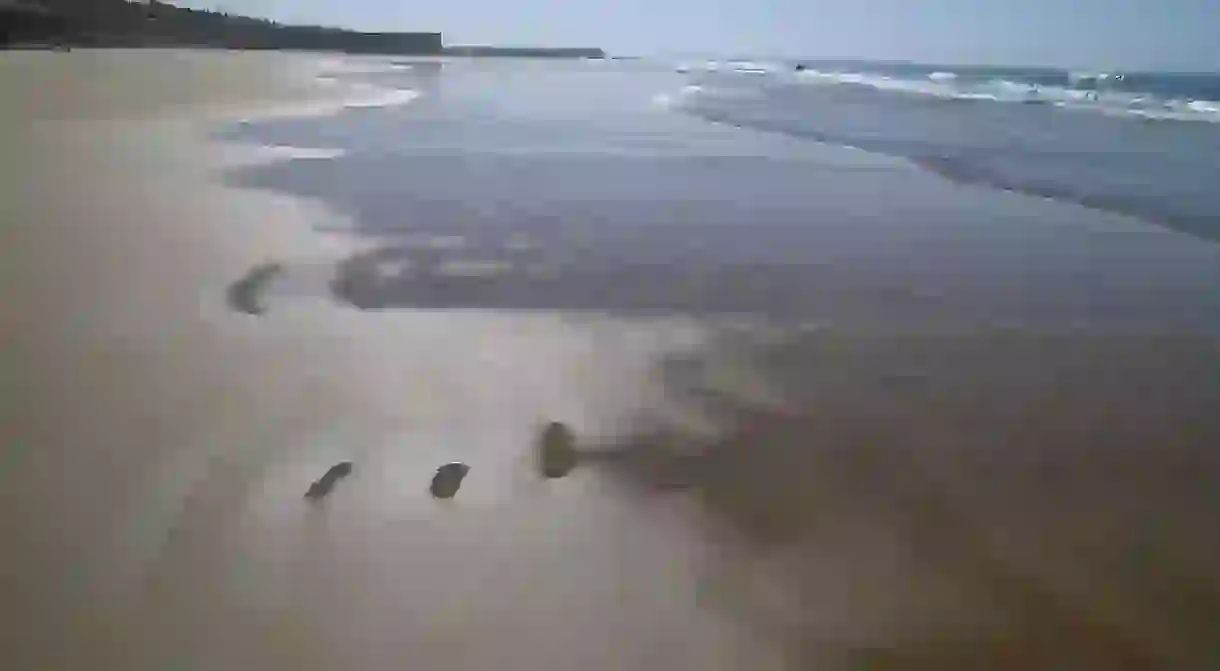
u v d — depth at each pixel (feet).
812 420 16.99
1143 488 14.67
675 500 14.12
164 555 12.35
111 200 34.17
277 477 14.42
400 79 126.31
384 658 10.65
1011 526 13.52
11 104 63.67
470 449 15.62
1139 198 38.58
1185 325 22.58
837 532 13.26
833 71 209.77
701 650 10.87
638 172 44.14
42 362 18.66
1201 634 11.12
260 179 40.22
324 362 19.24
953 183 42.09
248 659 10.59
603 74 166.30
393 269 26.27
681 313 22.99
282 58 169.27
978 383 18.89
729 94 110.73
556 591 11.87
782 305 23.82
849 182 42.14
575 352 20.21
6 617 11.10
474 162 46.57
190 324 21.21
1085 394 18.42
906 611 11.58
